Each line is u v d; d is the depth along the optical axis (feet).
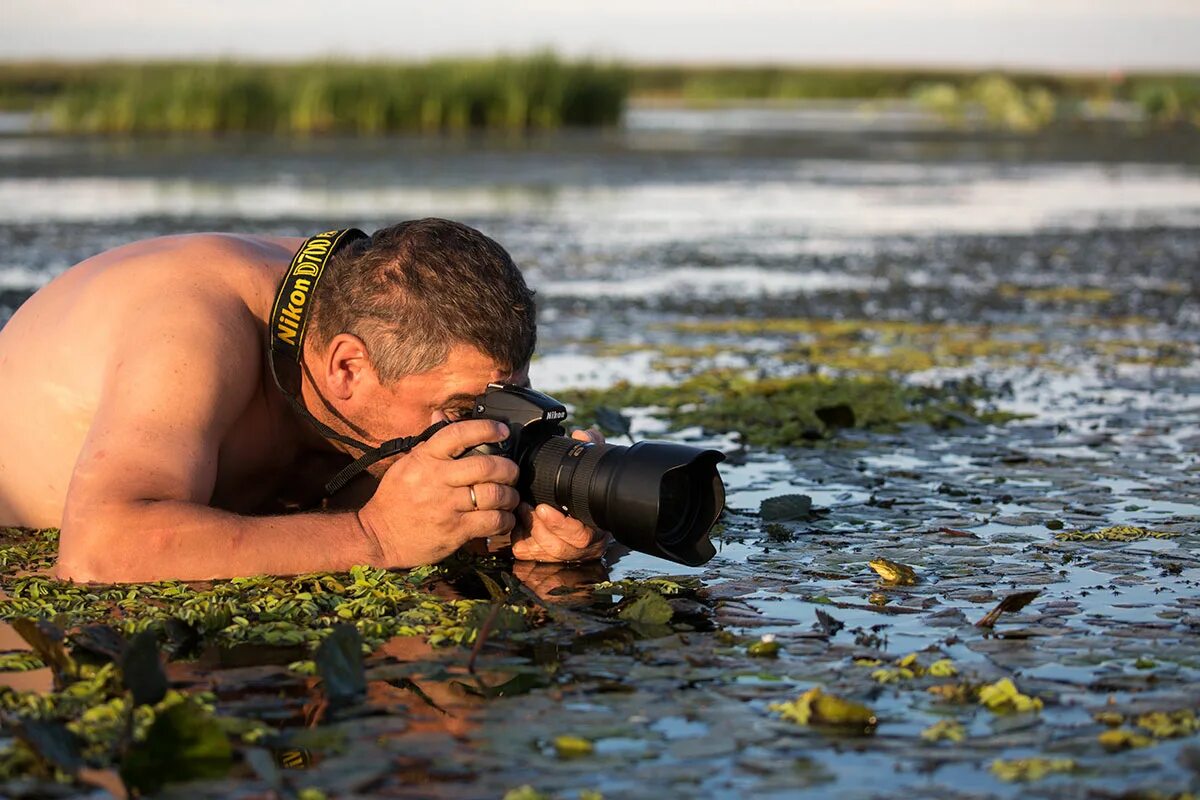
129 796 5.77
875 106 144.36
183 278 9.47
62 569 8.87
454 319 8.92
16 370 10.00
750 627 8.12
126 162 59.47
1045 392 17.01
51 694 6.93
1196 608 8.39
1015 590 8.84
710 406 15.43
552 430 9.43
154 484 8.87
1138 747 6.20
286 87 86.17
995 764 5.99
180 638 7.83
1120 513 10.92
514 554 9.77
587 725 6.54
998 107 103.30
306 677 7.29
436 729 6.51
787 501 10.94
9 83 137.80
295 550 9.05
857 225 41.91
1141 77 160.35
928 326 23.52
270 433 9.80
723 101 168.35
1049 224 42.04
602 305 26.11
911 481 12.15
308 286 9.36
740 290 28.50
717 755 6.18
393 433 9.37
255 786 5.87
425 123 87.10
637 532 8.73
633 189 52.70
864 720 6.55
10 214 37.78
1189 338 21.89
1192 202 48.98
